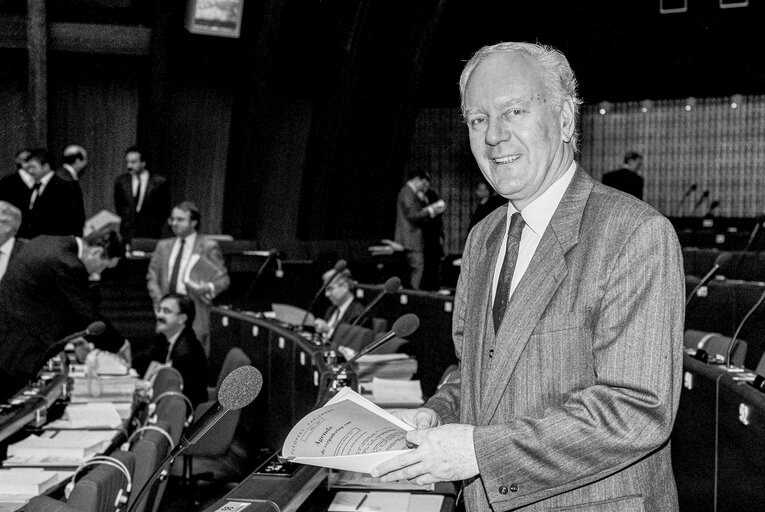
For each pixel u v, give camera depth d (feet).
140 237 30.09
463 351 5.46
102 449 10.66
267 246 36.58
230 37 33.58
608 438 4.48
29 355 15.34
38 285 15.35
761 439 9.31
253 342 19.20
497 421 4.94
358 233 41.68
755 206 43.68
